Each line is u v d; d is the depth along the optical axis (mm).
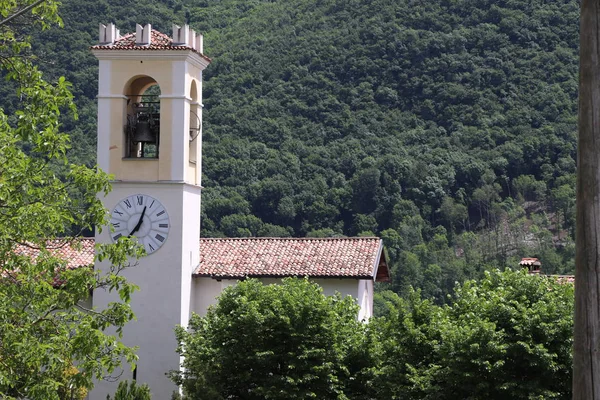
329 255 43594
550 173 96438
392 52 109312
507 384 31172
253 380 36219
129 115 42250
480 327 31938
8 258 21891
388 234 83875
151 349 41062
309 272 42125
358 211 88625
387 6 114312
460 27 111125
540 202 94500
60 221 22328
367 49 109625
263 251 44312
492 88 105062
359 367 36688
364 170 89500
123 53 41438
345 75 107875
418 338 34406
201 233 78875
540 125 101000
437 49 108625
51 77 86625
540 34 108188
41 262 22156
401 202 88688
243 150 90250
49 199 22375
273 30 114562
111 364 22172
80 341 21516
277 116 100750
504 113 102688
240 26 118438
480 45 108812
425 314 35969
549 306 32688
